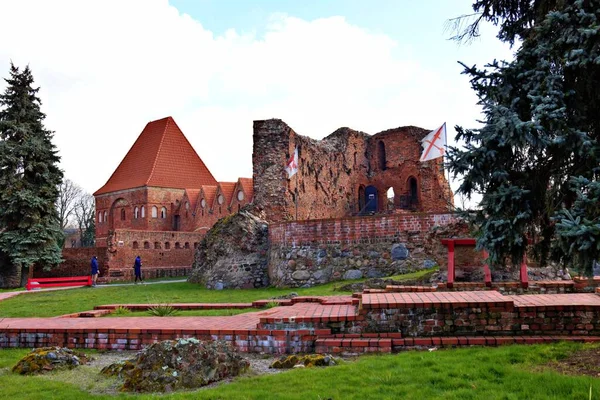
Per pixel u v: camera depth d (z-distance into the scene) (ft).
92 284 110.01
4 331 37.14
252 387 23.66
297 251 79.82
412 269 72.43
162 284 101.45
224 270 88.58
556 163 26.68
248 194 181.78
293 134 116.06
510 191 25.84
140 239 141.28
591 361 24.88
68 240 333.01
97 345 35.42
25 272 126.11
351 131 158.92
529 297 35.73
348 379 23.90
